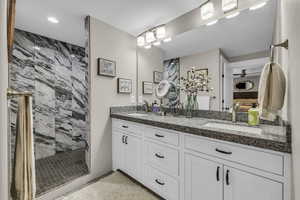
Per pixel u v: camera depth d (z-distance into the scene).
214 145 1.08
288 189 0.79
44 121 2.46
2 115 0.52
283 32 1.02
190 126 1.19
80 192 1.65
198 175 1.17
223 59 1.63
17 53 2.18
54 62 2.56
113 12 1.81
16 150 0.80
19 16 1.85
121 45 2.28
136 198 1.54
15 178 0.80
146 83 2.45
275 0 1.32
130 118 1.79
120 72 2.26
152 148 1.55
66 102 2.72
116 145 2.09
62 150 2.67
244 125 1.34
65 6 1.67
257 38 1.42
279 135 0.91
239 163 0.96
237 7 1.49
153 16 1.92
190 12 1.87
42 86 2.43
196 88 1.85
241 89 1.51
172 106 2.13
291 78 0.75
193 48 1.88
